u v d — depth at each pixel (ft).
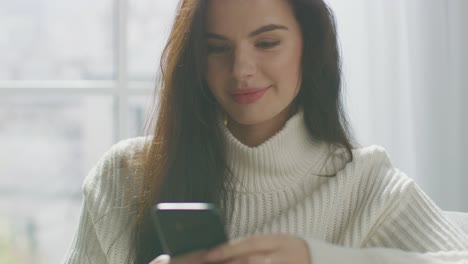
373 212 4.83
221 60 4.54
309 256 3.67
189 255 3.45
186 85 4.83
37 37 9.93
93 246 5.16
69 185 10.21
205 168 4.86
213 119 4.89
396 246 4.79
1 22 9.91
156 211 3.38
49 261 10.33
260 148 4.80
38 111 10.00
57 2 9.91
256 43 4.49
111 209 5.12
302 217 4.81
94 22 9.89
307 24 4.79
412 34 8.69
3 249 10.28
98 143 9.97
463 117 8.68
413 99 8.70
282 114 4.87
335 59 4.97
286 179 4.93
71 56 9.92
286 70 4.53
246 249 3.45
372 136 8.73
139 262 4.86
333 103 5.00
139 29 9.64
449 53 8.67
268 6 4.45
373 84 8.71
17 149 10.07
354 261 3.86
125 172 5.22
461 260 4.58
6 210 10.23
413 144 8.72
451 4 8.64
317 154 5.01
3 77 9.89
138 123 9.65
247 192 4.91
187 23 4.68
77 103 9.94
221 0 4.47
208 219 3.36
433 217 4.88
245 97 4.50
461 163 8.69
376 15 8.70
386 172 5.03
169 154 4.88
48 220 10.29
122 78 9.64
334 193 4.89
